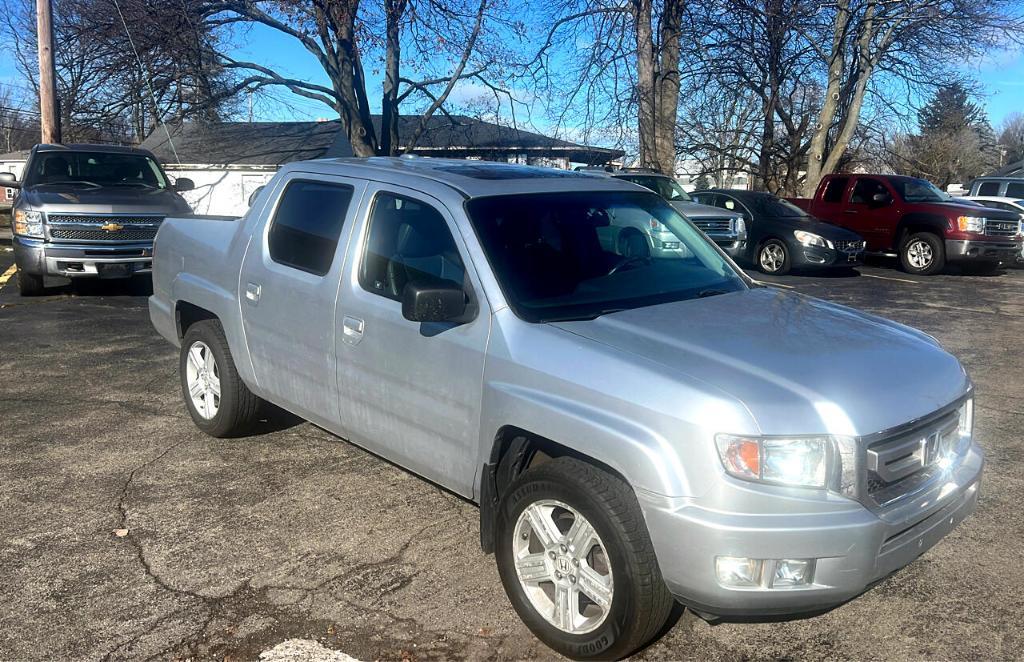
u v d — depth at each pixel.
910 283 14.67
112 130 27.45
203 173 27.30
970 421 3.55
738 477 2.82
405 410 3.91
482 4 22.31
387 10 21.92
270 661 3.21
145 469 5.08
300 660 3.22
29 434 5.69
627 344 3.24
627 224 4.27
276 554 4.04
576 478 3.09
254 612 3.54
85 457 5.27
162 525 4.34
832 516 2.83
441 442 3.76
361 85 24.48
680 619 3.51
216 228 5.48
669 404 2.91
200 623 3.46
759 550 2.79
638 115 23.02
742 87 26.75
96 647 3.29
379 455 4.27
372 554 4.05
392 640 3.36
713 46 24.31
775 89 26.61
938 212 16.00
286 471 5.06
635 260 4.13
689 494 2.85
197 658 3.23
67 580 3.78
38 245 10.82
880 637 3.38
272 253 4.81
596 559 3.16
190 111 24.61
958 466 3.39
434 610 3.56
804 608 2.89
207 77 24.36
